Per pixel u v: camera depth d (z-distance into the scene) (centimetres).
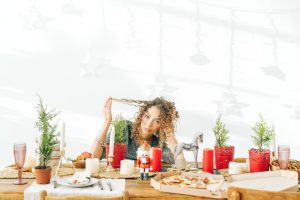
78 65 397
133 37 398
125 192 154
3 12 393
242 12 399
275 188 174
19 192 167
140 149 198
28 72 395
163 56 400
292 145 402
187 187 170
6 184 181
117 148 221
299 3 398
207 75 402
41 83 395
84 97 397
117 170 215
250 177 192
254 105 403
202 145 402
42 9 395
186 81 401
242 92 402
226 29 400
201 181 185
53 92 396
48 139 187
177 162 221
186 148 224
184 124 402
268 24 400
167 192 170
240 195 150
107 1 396
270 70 402
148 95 400
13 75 394
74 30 396
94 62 397
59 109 396
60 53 396
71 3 395
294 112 402
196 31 400
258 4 399
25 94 394
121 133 226
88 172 189
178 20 399
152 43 399
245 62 401
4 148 392
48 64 396
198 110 403
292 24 399
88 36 397
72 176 191
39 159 187
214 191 164
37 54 395
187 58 400
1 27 393
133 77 400
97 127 398
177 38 400
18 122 393
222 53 400
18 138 393
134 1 397
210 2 398
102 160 244
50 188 174
